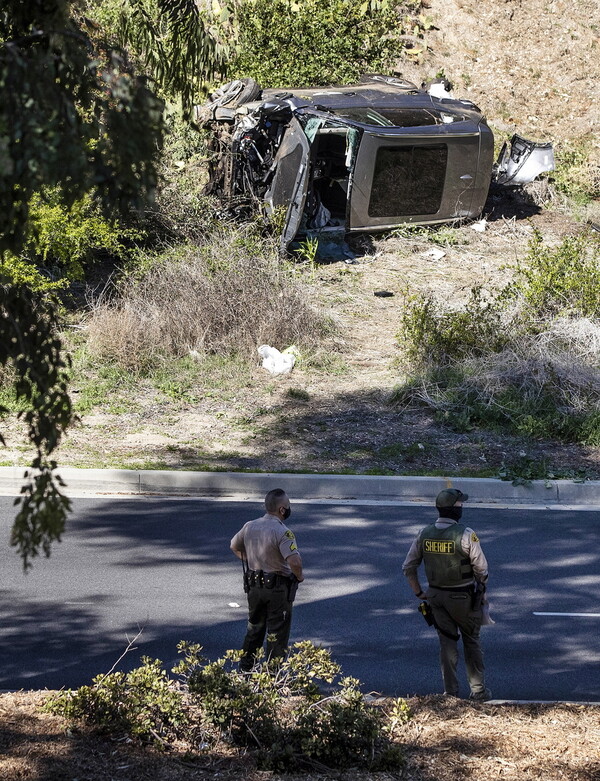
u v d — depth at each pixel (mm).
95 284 51562
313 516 30891
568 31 86625
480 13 86500
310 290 51875
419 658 20922
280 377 43562
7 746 14805
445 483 33531
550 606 24156
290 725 15891
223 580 25109
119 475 32688
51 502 10117
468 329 44469
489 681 19953
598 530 30391
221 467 34031
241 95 57438
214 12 65062
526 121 78188
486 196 62812
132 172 9633
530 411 39719
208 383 42562
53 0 11023
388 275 55969
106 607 23078
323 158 59625
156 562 26234
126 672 19484
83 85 10172
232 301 46469
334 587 25016
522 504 33188
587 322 43625
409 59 79500
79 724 15836
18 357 10453
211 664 16516
